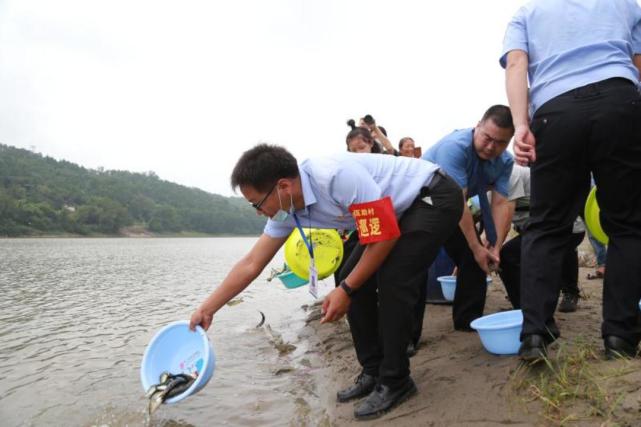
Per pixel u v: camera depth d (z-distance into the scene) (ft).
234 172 6.94
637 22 7.49
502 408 6.64
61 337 14.58
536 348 6.79
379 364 8.43
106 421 8.41
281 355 12.18
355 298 8.20
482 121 9.82
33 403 9.31
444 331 11.55
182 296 22.58
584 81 6.81
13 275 32.94
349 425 7.28
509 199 12.78
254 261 8.29
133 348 13.32
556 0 7.52
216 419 8.32
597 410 5.85
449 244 11.16
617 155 6.73
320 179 6.89
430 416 6.92
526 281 7.22
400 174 7.31
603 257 16.75
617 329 7.06
